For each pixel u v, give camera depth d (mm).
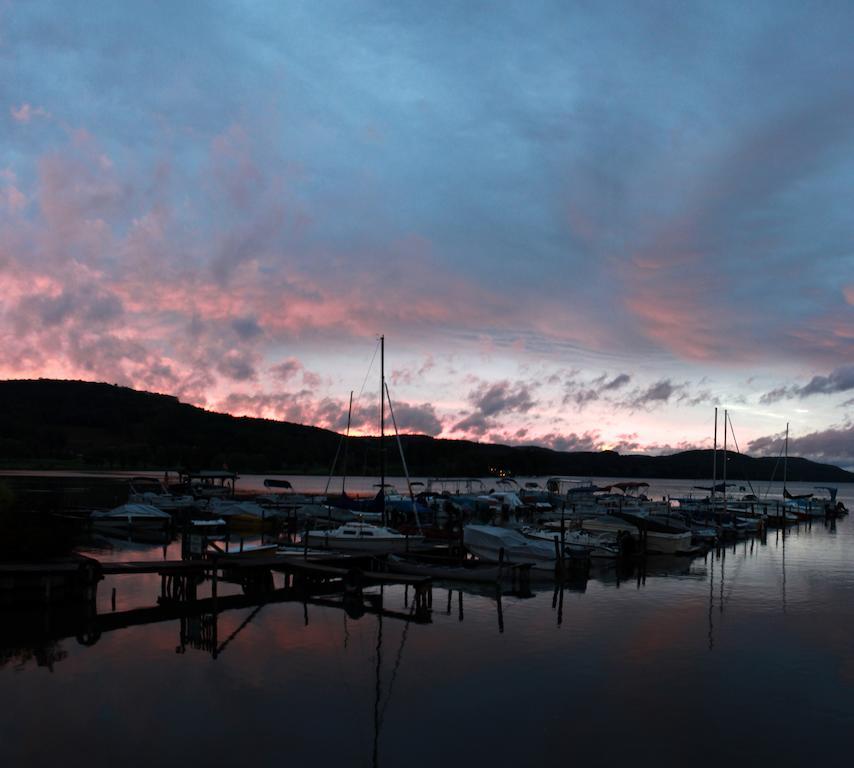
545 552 36312
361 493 125500
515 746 13742
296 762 12844
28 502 47594
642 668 18953
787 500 91125
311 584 31234
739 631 23391
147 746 13438
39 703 15562
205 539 31094
